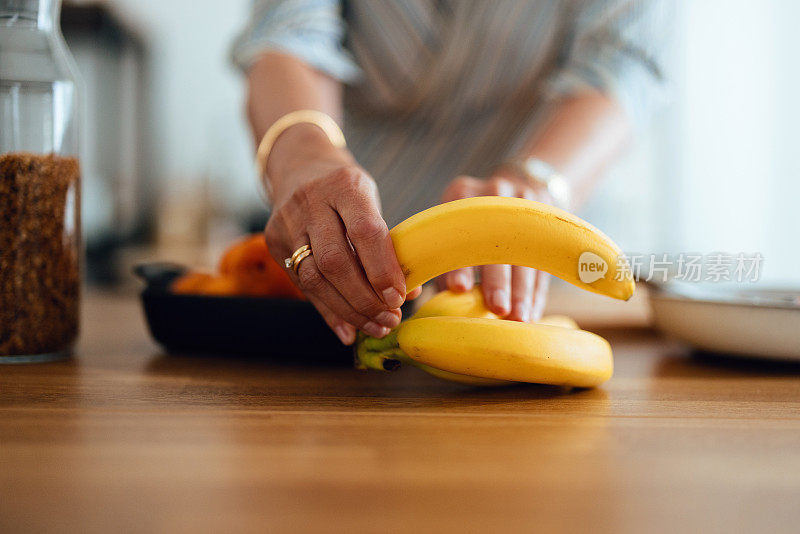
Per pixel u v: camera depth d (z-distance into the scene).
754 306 0.67
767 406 0.55
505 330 0.54
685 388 0.61
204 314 0.70
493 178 0.73
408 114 1.13
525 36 1.04
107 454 0.44
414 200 1.17
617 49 0.93
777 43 2.73
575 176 0.82
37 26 0.68
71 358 0.71
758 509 0.39
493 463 0.43
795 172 2.77
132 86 2.50
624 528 0.37
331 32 0.94
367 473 0.42
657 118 2.70
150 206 2.55
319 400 0.56
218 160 2.62
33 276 0.67
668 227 2.79
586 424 0.50
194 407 0.53
